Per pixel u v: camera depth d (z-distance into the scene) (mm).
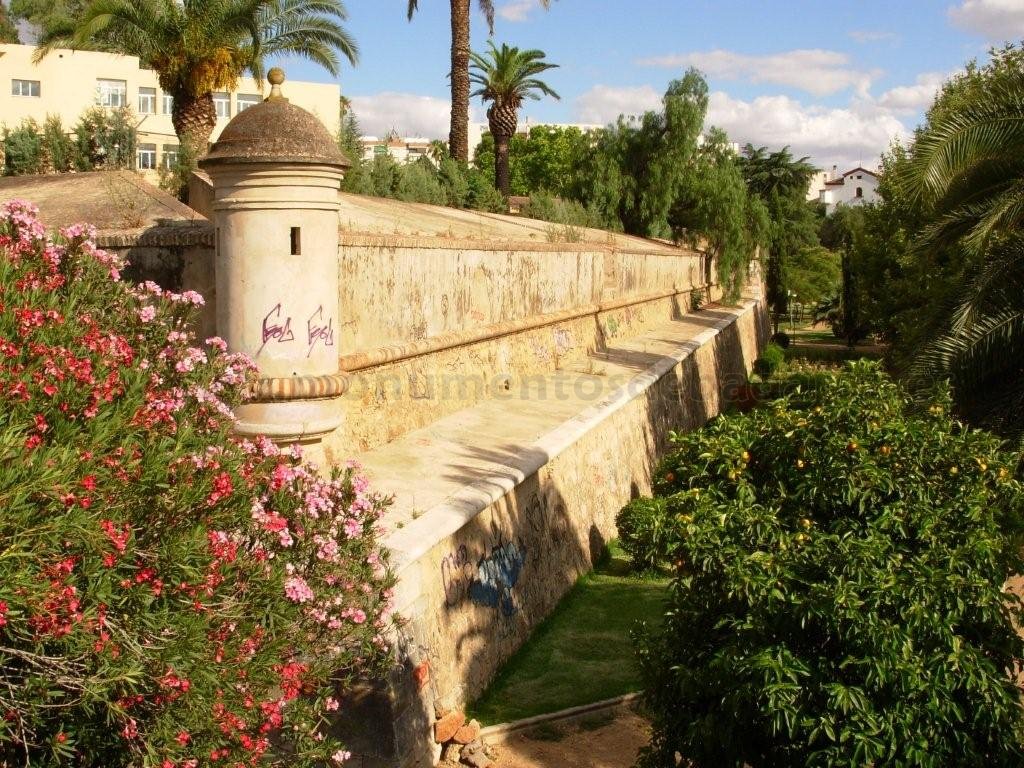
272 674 4668
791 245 68625
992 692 5594
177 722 4066
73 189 12477
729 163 40219
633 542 13109
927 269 19094
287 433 8242
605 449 15211
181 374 5316
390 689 7129
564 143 63531
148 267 9125
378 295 11430
